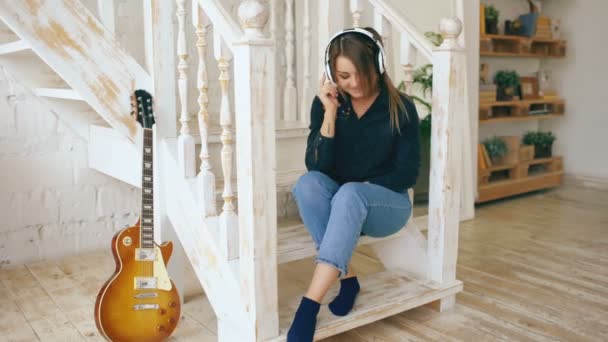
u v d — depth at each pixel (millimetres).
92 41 2070
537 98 4777
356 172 2016
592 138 4887
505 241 3240
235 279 1805
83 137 2934
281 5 3301
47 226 2932
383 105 1949
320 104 2002
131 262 1850
